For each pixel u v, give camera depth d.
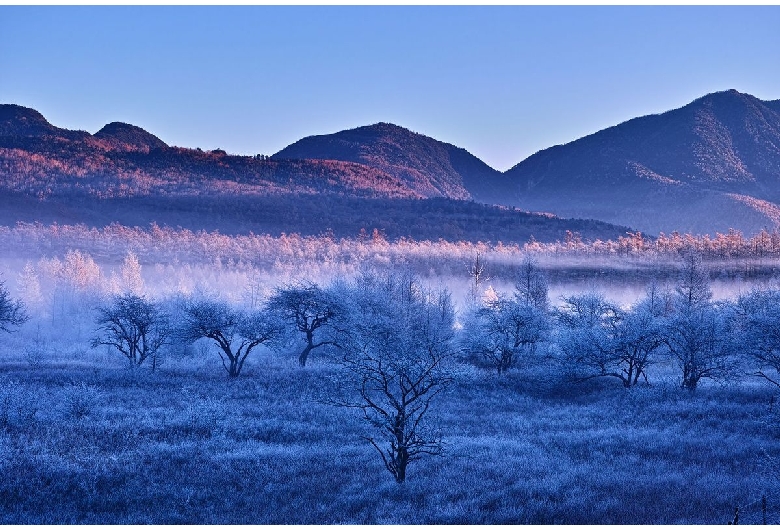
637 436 35.50
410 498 24.66
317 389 47.81
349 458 30.56
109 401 42.62
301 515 22.64
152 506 23.48
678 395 48.06
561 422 40.34
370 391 44.44
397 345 38.22
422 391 27.91
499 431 37.47
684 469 28.53
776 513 22.31
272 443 33.44
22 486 24.53
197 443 32.41
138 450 30.30
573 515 22.22
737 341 49.28
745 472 27.88
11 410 36.00
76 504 23.42
